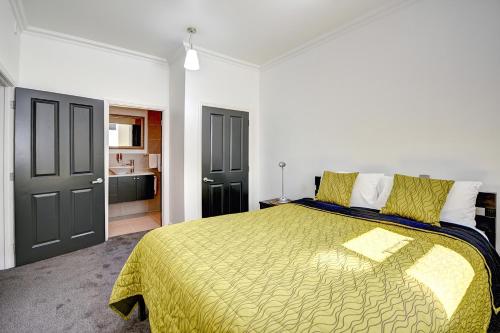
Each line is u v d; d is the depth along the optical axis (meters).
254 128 4.07
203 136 3.49
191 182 3.41
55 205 2.82
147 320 1.75
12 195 2.60
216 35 2.97
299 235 1.64
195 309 0.97
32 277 2.33
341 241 1.52
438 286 1.01
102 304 1.92
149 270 1.48
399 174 2.28
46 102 2.75
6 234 2.55
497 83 1.82
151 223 4.27
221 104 3.65
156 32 2.89
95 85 3.18
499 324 1.50
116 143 4.83
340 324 0.77
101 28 2.80
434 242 1.49
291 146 3.54
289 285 1.00
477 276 1.23
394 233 1.66
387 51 2.44
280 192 3.74
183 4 2.37
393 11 2.37
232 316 0.84
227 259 1.26
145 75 3.57
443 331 0.79
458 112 2.00
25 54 2.73
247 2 2.34
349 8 2.44
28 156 2.64
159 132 5.27
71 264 2.61
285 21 2.67
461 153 1.99
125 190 4.58
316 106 3.16
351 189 2.45
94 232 3.15
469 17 1.93
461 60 1.98
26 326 1.67
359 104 2.69
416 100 2.24
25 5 2.36
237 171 3.87
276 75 3.75
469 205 1.82
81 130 3.01
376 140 2.55
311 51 3.20
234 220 2.01
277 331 0.75
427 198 1.88
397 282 1.02
